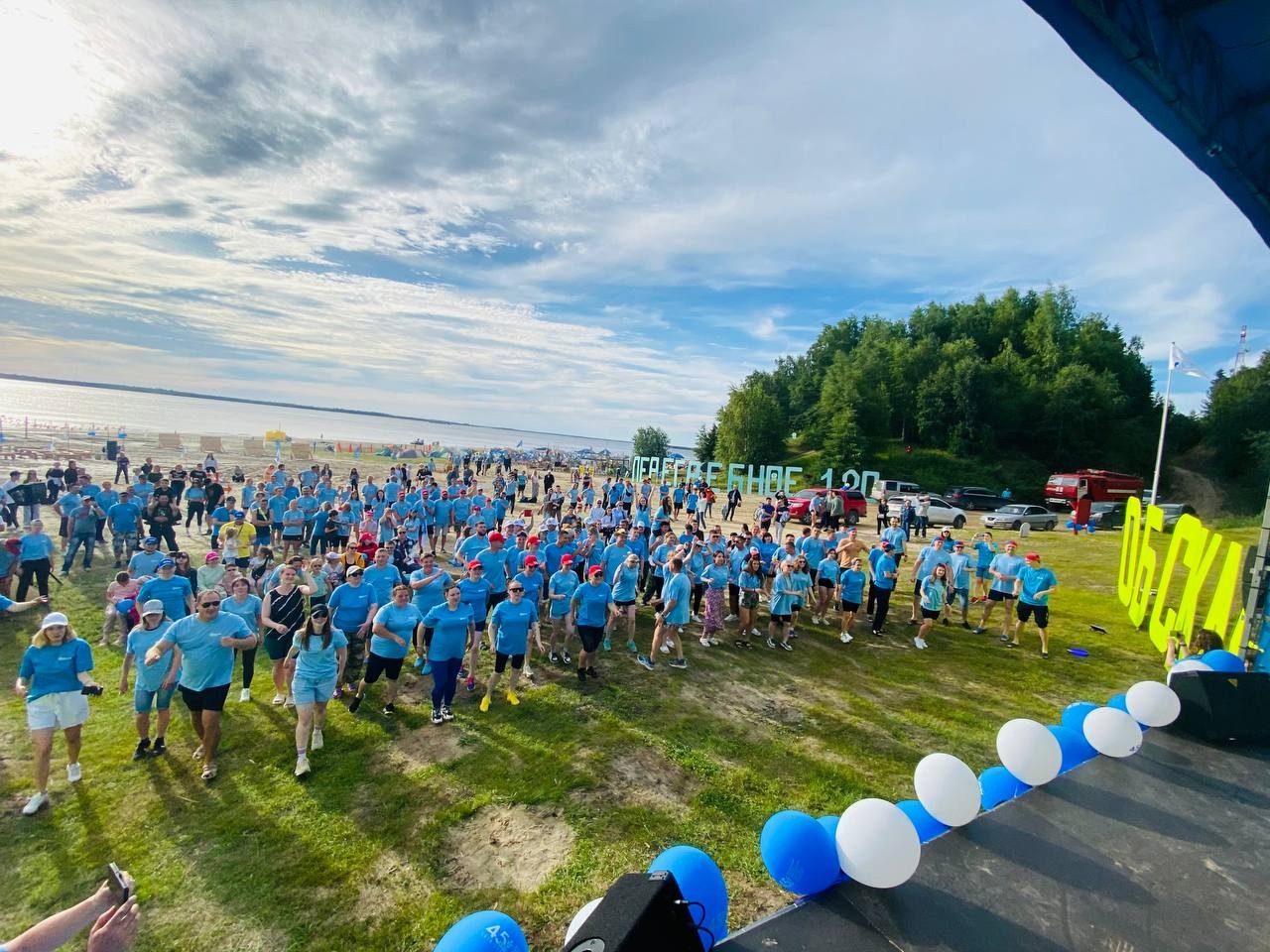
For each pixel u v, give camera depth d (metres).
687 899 2.99
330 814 5.00
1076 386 53.31
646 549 12.03
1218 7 4.26
